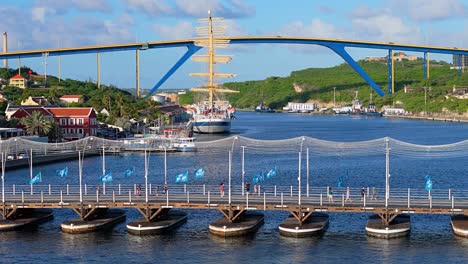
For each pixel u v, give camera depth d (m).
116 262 80.44
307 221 93.69
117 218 98.06
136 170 163.38
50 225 97.69
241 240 88.31
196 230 93.56
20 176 150.62
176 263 79.75
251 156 194.38
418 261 79.12
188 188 125.38
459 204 91.88
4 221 95.75
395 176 153.75
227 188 127.81
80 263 80.31
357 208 89.81
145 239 89.44
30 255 83.31
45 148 182.12
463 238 88.06
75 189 124.44
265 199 94.56
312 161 182.25
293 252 83.00
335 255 81.62
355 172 160.12
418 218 100.19
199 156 196.88
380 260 79.62
